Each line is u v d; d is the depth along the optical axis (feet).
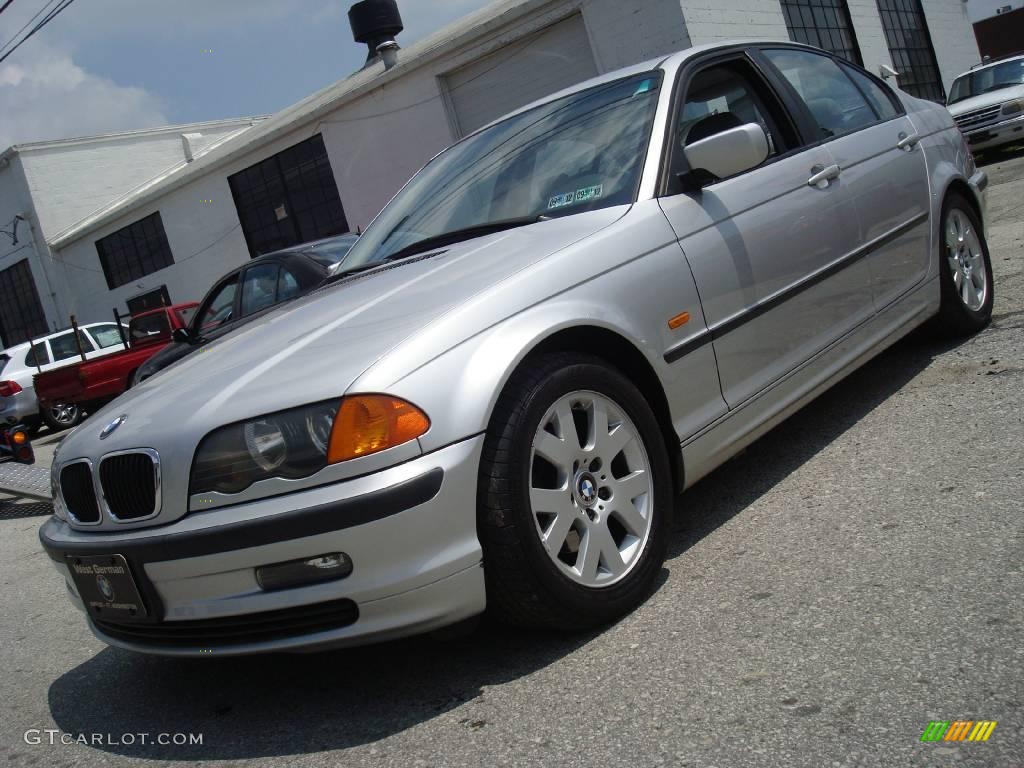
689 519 11.18
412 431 7.80
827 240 12.09
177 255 78.38
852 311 12.47
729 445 10.42
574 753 6.95
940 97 70.28
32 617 14.51
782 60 13.20
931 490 9.95
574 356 8.94
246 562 7.87
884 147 13.75
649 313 9.64
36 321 96.32
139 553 8.29
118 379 44.55
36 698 10.97
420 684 8.75
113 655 11.90
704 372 10.16
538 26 48.65
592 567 8.77
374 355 8.13
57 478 9.50
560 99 12.83
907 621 7.55
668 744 6.73
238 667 10.44
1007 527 8.68
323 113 60.85
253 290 25.04
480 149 13.08
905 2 68.08
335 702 8.86
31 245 91.61
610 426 9.18
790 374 11.26
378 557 7.69
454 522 7.89
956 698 6.43
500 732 7.52
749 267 10.85
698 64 11.89
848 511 10.03
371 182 60.44
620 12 45.80
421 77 54.85
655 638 8.39
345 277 11.90
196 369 9.78
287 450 7.82
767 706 6.88
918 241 14.03
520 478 8.17
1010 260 20.52
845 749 6.17
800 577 8.80
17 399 50.26
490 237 10.57
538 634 9.12
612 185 10.59
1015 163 44.37
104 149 94.27
